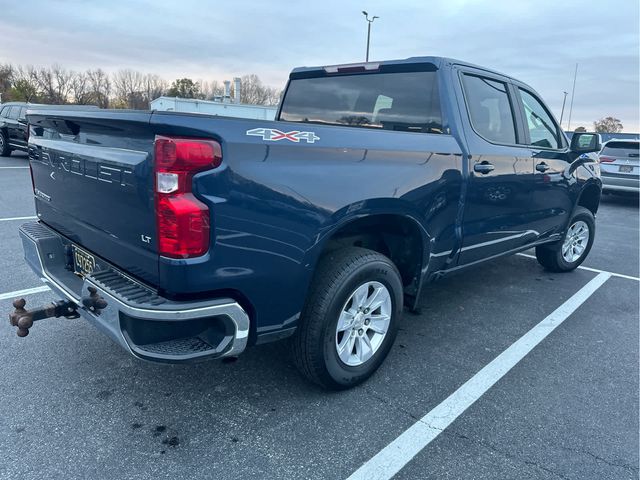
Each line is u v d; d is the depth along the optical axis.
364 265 2.79
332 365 2.81
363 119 3.86
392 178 2.85
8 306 4.00
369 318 3.01
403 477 2.31
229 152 2.14
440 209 3.25
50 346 3.41
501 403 2.94
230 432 2.58
